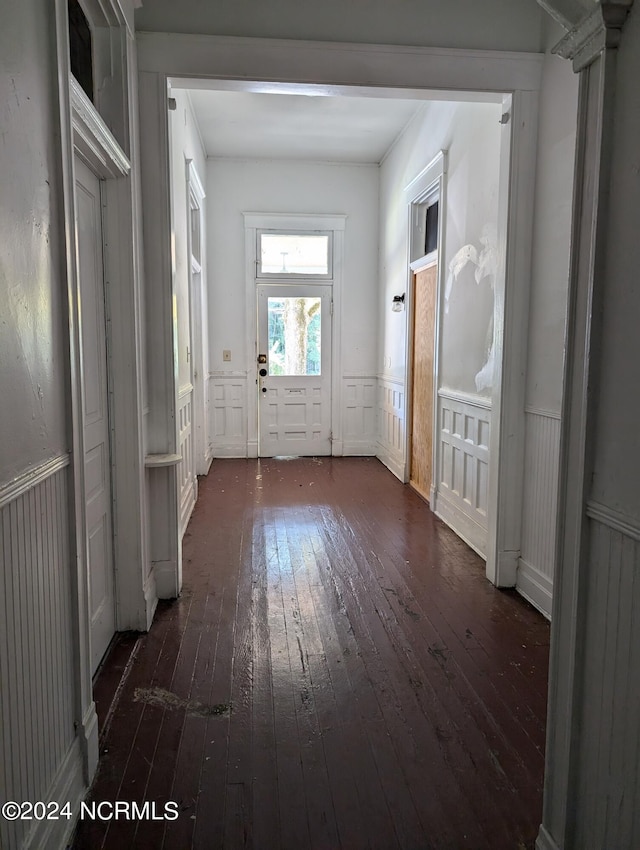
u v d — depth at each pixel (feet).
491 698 7.44
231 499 16.78
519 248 10.06
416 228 17.37
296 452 22.77
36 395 4.66
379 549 12.80
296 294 21.95
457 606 10.05
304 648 8.64
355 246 22.02
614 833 4.15
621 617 4.07
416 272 17.40
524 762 6.29
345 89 9.70
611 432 4.16
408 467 18.43
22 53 4.41
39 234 4.73
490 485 11.00
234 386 22.13
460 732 6.77
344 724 6.89
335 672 8.00
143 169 9.30
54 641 5.11
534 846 5.23
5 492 4.04
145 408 9.56
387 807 5.65
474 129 12.37
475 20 9.58
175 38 9.06
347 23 9.38
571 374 4.65
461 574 11.44
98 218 8.15
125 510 8.85
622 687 4.06
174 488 10.05
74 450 5.44
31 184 4.57
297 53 9.29
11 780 4.17
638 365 3.87
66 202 5.24
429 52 9.48
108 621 8.61
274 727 6.82
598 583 4.34
